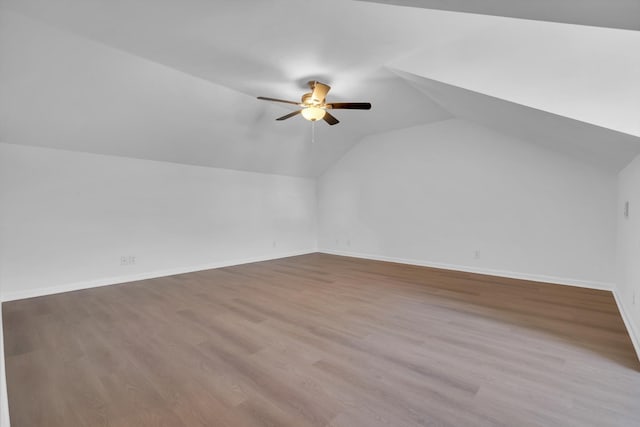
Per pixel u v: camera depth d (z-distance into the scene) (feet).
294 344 7.54
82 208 12.67
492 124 12.69
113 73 9.68
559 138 10.14
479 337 7.88
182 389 5.69
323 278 14.35
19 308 10.25
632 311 8.34
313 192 22.27
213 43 8.35
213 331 8.33
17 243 11.27
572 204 12.50
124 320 9.14
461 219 15.47
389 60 9.37
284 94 12.21
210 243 16.84
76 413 5.02
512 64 7.81
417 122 16.22
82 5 6.72
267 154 17.60
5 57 8.18
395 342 7.63
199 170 16.37
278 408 5.15
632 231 8.55
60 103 10.18
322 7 6.81
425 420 4.83
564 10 3.60
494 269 14.53
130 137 12.78
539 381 5.88
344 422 4.80
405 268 16.42
